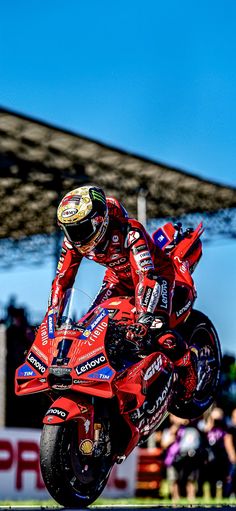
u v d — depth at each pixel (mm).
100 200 15398
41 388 14695
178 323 17750
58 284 16203
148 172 57281
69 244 16109
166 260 17094
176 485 36500
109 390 14359
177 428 36938
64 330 14836
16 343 41188
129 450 15383
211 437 36219
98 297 17219
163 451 37938
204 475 36156
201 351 18672
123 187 58906
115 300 16859
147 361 15688
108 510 14750
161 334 16219
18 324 41625
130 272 16734
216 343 19109
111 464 15242
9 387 40812
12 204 64875
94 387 14422
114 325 15305
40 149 53125
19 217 68062
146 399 15789
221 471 35969
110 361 14695
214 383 19000
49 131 50312
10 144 52250
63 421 13953
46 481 14164
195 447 36125
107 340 14789
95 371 14391
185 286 17984
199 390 18562
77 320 15102
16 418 40812
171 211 64188
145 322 15219
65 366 14391
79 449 14359
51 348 14695
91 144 52500
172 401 17953
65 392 14586
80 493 14695
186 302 17875
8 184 60062
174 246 18625
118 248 16188
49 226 69875
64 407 14125
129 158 54844
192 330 18500
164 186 59562
